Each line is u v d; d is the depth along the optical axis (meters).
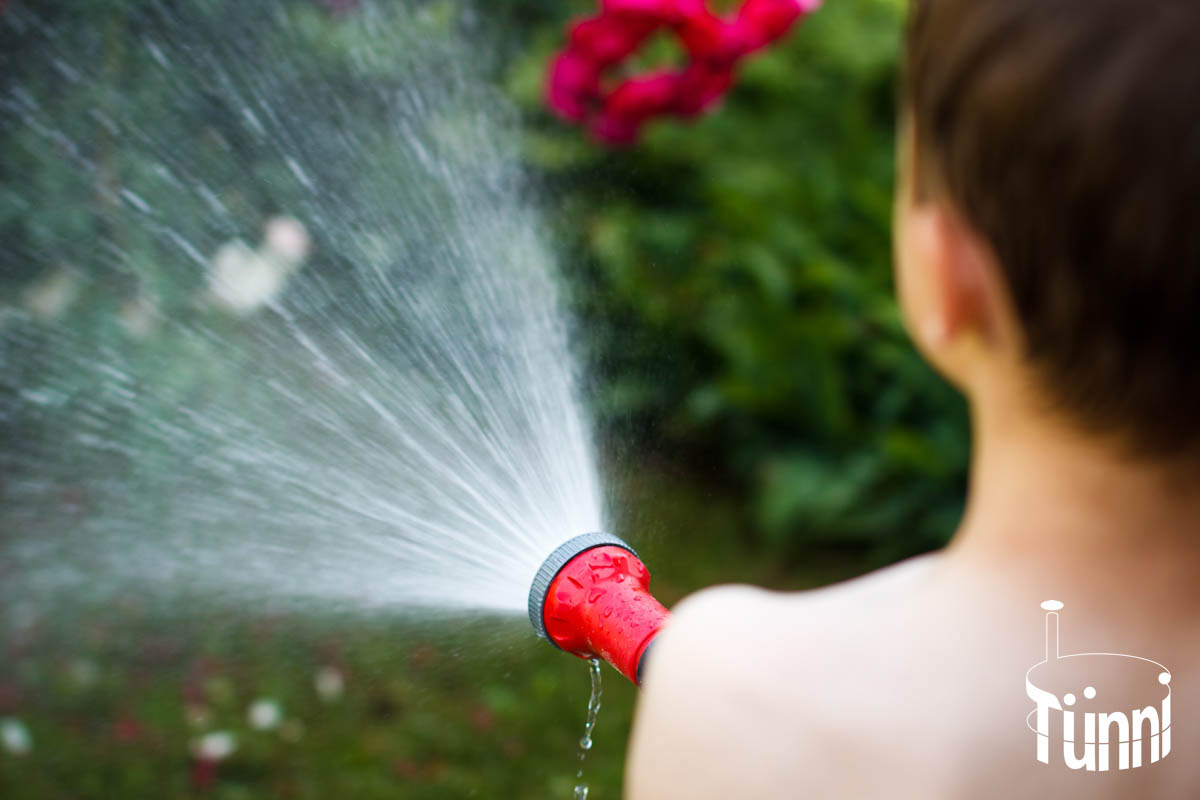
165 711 2.79
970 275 0.66
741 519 3.77
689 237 3.84
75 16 2.88
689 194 3.98
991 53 0.61
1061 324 0.62
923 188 0.68
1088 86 0.58
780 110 3.82
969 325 0.68
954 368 0.71
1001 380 0.68
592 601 1.14
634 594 1.13
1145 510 0.67
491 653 3.14
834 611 0.76
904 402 3.61
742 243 3.67
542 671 3.11
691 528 3.71
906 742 0.70
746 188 3.63
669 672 0.78
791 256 3.64
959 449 3.49
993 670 0.70
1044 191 0.60
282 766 2.70
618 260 3.67
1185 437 0.63
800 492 3.57
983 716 0.70
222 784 2.64
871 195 3.65
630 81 2.80
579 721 2.93
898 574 0.78
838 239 3.72
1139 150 0.58
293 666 2.98
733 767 0.73
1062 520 0.68
